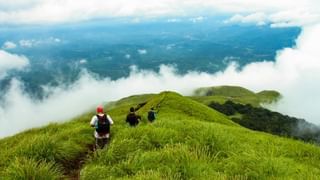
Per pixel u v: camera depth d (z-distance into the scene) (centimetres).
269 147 2000
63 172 1594
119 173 1430
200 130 1905
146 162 1469
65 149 1775
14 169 1422
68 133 2133
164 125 2027
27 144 1736
